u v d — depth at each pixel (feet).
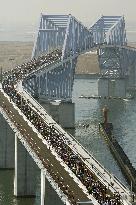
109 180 655.35
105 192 613.93
